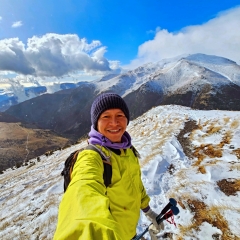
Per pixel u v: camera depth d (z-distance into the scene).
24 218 3.49
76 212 0.46
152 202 2.89
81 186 0.56
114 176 0.81
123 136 0.96
